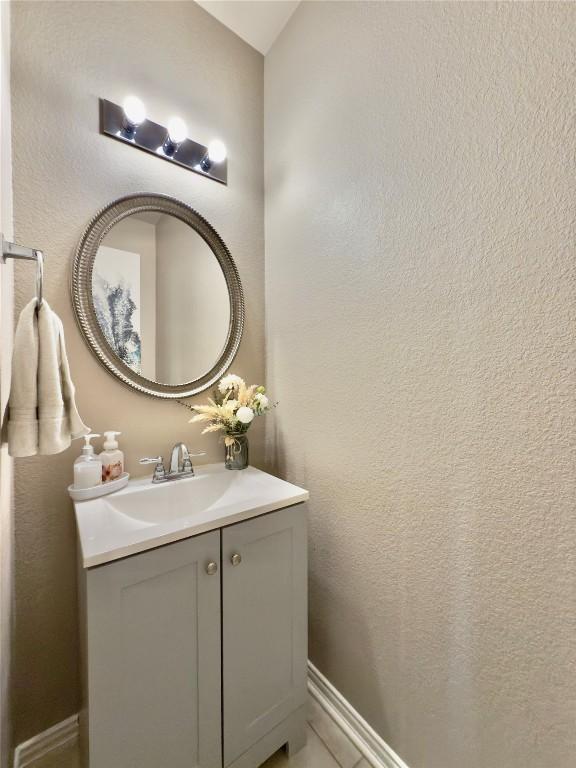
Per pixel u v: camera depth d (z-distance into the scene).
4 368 0.70
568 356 0.63
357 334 1.06
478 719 0.77
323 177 1.18
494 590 0.74
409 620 0.91
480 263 0.75
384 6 0.95
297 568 1.04
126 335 1.14
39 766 0.99
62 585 1.03
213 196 1.36
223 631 0.87
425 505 0.87
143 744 0.75
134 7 1.18
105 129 1.10
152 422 1.21
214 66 1.36
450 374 0.81
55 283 1.02
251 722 0.93
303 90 1.27
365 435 1.04
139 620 0.74
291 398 1.34
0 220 0.71
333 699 1.14
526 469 0.69
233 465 1.29
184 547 0.80
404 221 0.91
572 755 0.63
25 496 0.97
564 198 0.63
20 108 0.96
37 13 0.99
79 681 0.99
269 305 1.47
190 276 1.29
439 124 0.82
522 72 0.67
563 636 0.64
